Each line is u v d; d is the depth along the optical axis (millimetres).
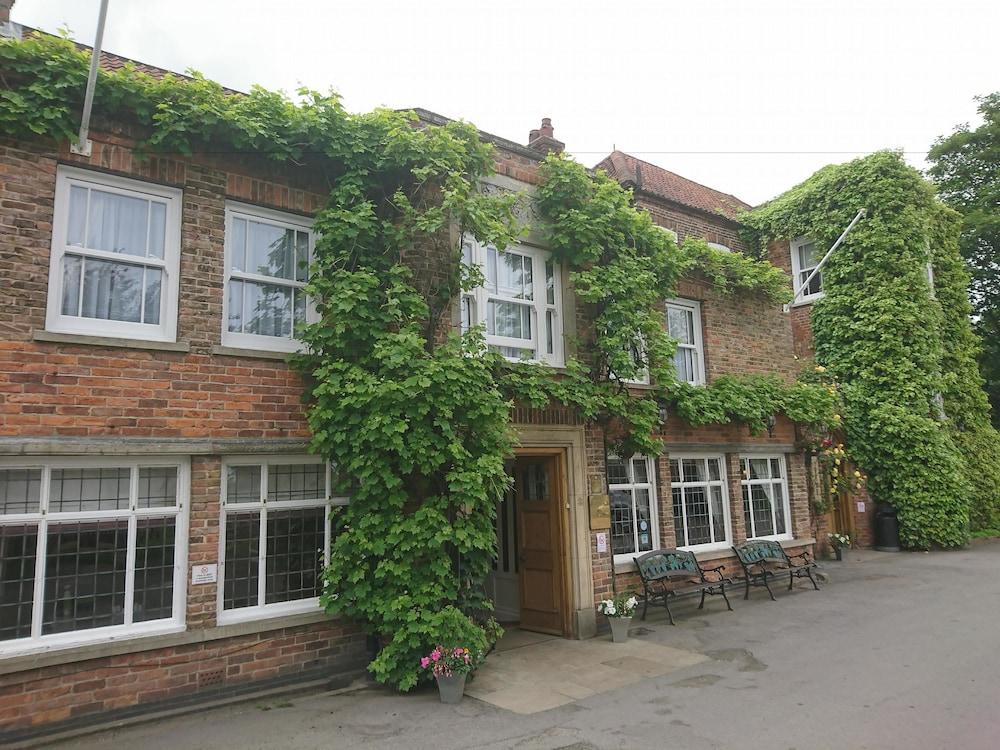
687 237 13023
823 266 18094
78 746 5699
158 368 6777
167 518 6805
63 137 6527
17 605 5992
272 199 7754
